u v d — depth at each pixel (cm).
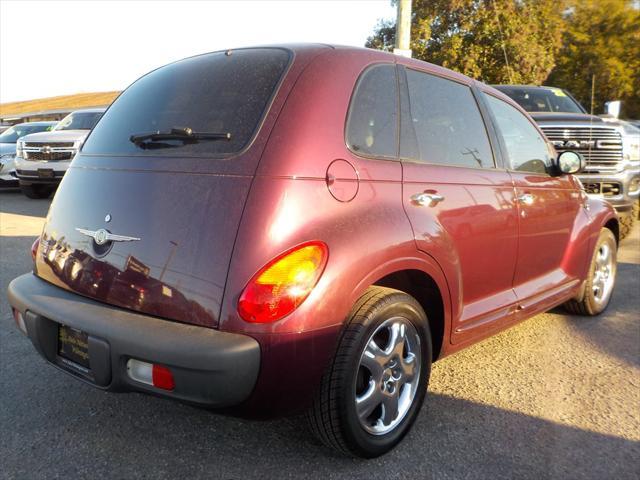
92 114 1281
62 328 270
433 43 1738
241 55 297
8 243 770
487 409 330
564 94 961
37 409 322
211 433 300
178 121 275
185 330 230
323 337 238
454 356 408
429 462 277
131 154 278
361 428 262
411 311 281
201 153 255
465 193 321
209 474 265
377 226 259
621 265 680
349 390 251
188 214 244
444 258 297
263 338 226
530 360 402
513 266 370
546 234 403
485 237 333
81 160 300
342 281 241
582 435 303
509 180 367
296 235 234
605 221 487
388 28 2105
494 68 1655
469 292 331
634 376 376
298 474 266
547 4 1728
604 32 2122
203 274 233
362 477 264
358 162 265
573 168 414
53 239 289
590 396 347
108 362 240
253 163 241
